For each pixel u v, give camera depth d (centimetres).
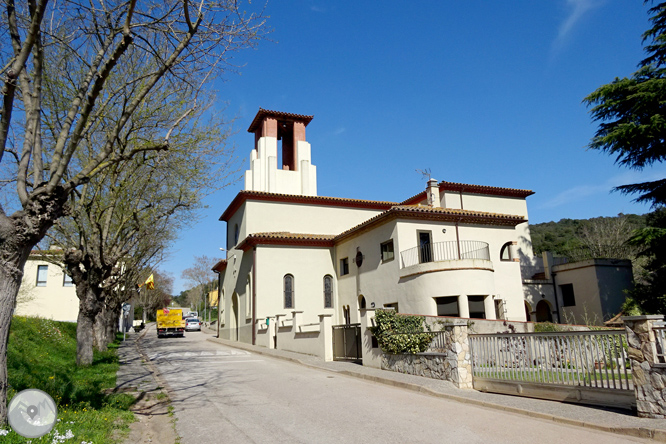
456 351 1178
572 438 702
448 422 828
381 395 1120
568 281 3112
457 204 3284
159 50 1145
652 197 2300
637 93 2106
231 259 3662
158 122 1389
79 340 1528
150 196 1683
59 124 1202
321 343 1934
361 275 2752
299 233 3238
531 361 1027
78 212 1483
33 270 3425
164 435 788
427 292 2195
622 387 838
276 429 809
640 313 2220
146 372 1581
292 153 3891
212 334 5078
